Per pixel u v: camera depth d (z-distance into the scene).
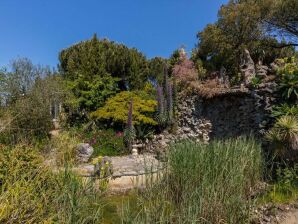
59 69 21.39
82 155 10.69
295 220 5.25
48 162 5.54
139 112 15.15
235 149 6.57
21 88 14.71
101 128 15.37
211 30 19.61
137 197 5.47
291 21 18.84
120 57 20.31
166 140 13.42
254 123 10.10
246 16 18.50
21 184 4.16
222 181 5.46
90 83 17.34
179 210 4.77
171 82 15.69
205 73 16.97
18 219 3.41
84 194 4.94
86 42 21.14
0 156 4.65
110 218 5.20
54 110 15.32
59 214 3.99
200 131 12.88
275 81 9.47
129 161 11.09
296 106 8.56
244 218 5.00
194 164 5.84
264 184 6.73
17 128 8.99
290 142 7.27
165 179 5.82
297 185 6.68
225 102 11.77
